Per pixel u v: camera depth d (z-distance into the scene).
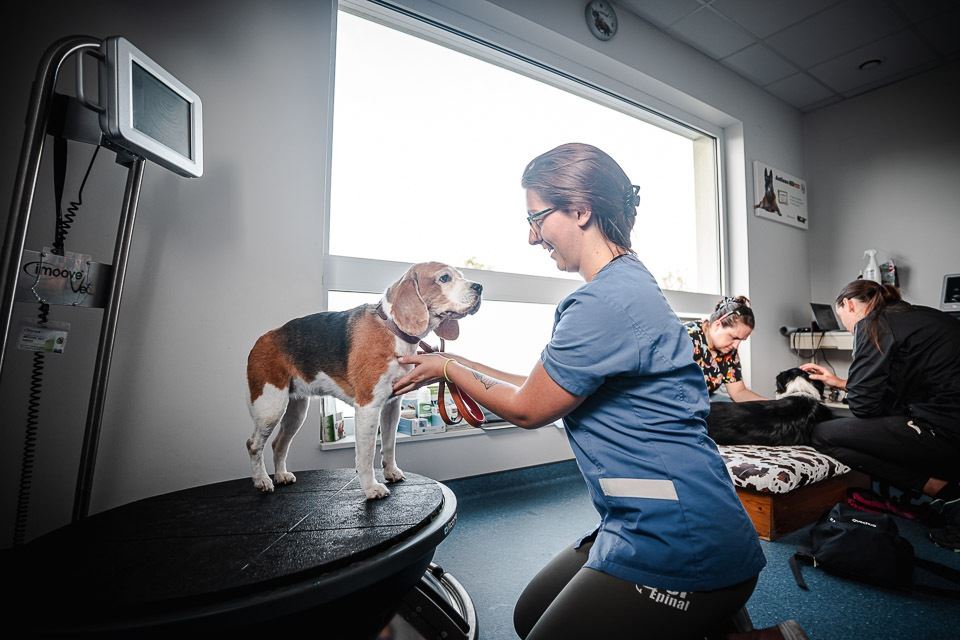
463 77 2.21
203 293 1.41
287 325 1.07
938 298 2.88
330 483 1.13
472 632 0.91
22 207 0.83
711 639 0.70
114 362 1.28
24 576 0.66
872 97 3.21
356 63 1.91
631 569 0.62
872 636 1.10
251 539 0.79
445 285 1.03
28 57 1.20
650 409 0.67
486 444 2.03
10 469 1.16
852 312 1.93
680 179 3.16
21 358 1.18
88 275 1.02
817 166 3.46
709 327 2.08
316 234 1.62
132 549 0.75
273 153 1.55
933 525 1.69
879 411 1.80
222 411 1.43
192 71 1.42
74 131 0.91
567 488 2.18
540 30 2.15
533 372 0.72
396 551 0.77
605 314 0.67
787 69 2.98
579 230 0.78
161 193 1.36
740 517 0.65
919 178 2.98
